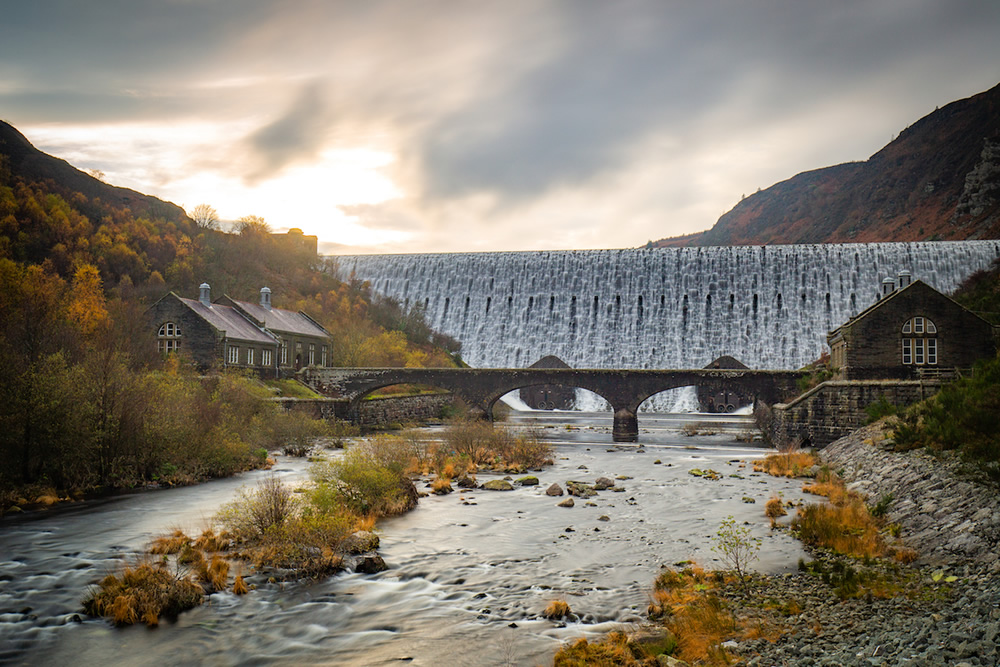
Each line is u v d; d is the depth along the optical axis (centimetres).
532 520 3070
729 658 1462
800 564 2203
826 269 13550
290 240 16800
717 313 13850
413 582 2172
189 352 7512
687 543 2628
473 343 14938
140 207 16325
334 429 6550
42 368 3816
